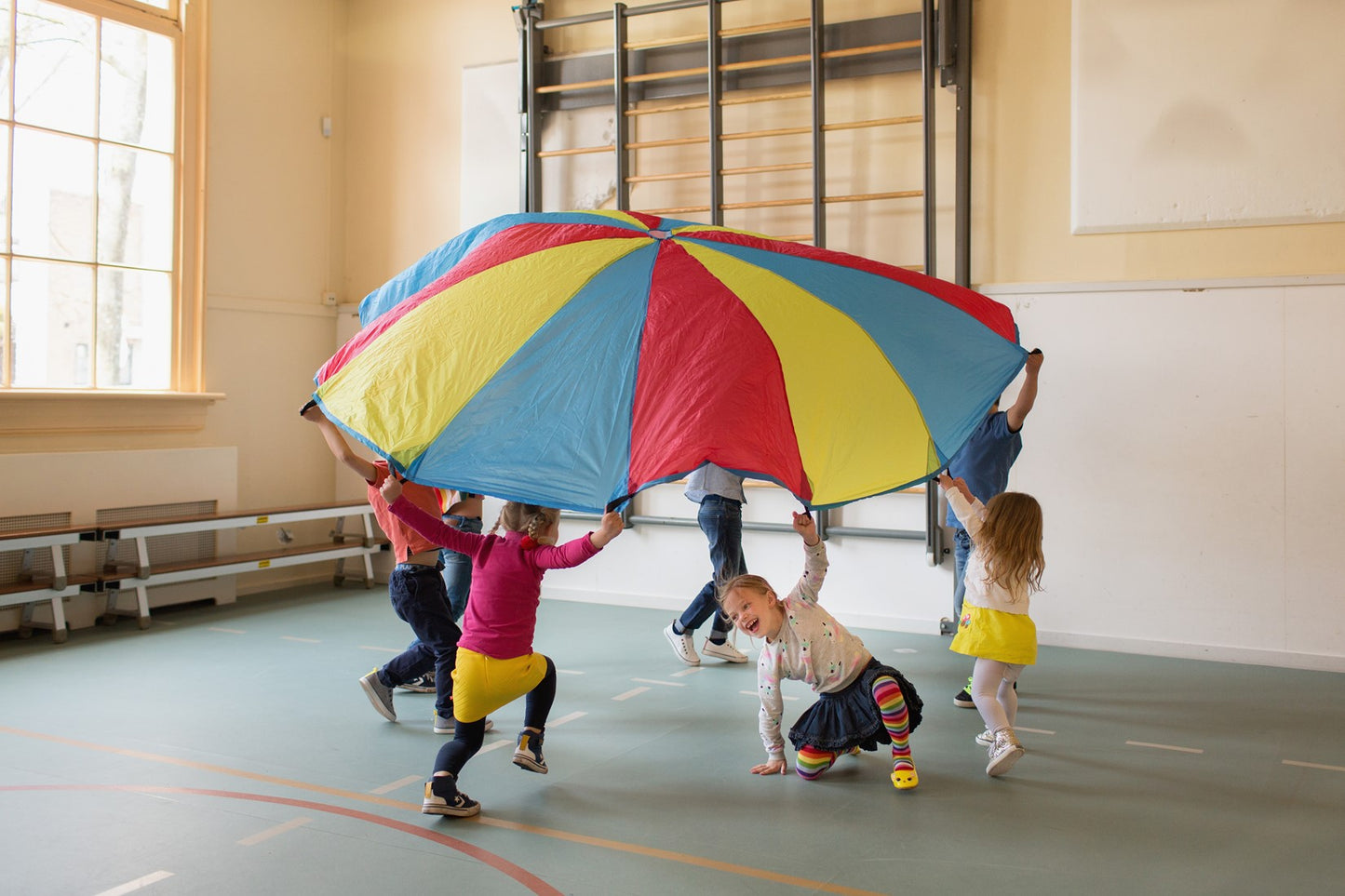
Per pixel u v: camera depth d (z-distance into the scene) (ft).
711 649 16.87
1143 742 12.90
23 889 8.68
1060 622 18.61
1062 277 18.76
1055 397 18.57
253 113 23.39
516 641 10.34
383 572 25.05
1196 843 9.73
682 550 21.83
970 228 19.36
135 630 19.35
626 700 14.76
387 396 9.62
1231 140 17.56
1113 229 18.33
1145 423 18.01
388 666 13.44
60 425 19.89
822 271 11.06
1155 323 17.93
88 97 20.48
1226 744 12.83
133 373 21.39
